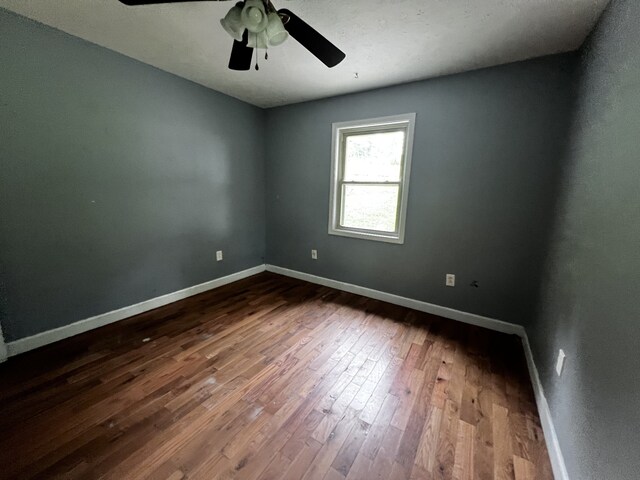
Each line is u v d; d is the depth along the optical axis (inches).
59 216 80.5
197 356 78.0
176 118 106.0
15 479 44.4
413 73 94.0
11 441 50.8
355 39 73.0
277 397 63.6
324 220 134.3
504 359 80.0
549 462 49.6
